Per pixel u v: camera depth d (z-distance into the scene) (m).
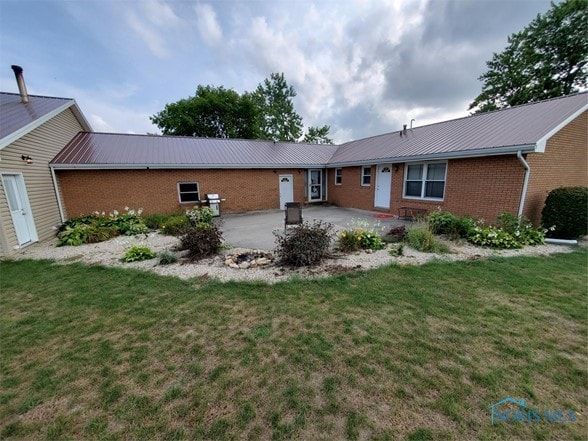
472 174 7.91
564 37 16.91
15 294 3.97
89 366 2.41
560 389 2.05
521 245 6.08
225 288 4.05
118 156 10.39
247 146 14.80
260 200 13.45
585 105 6.92
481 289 3.85
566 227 6.40
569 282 4.02
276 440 1.68
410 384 2.12
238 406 1.95
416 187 10.02
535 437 1.68
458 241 6.52
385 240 6.69
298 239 5.12
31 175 7.41
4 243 5.92
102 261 5.58
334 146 17.80
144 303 3.63
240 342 2.73
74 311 3.44
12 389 2.16
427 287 3.94
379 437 1.68
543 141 6.20
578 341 2.63
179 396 2.05
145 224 9.10
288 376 2.24
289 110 33.19
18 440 1.73
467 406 1.90
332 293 3.81
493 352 2.49
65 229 7.96
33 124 7.32
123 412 1.91
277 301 3.61
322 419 1.82
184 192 11.63
